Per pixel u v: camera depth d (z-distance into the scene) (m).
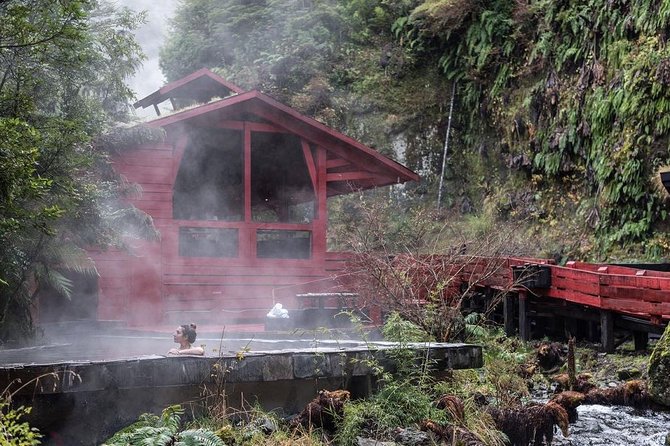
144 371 6.36
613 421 9.20
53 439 6.23
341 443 6.58
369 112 33.25
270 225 17.39
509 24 29.48
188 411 6.73
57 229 9.94
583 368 12.95
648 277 12.64
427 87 33.31
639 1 22.67
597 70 23.91
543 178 26.11
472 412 7.68
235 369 6.69
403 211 30.09
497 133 29.33
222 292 16.78
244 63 36.00
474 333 11.29
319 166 17.98
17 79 8.38
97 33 11.02
